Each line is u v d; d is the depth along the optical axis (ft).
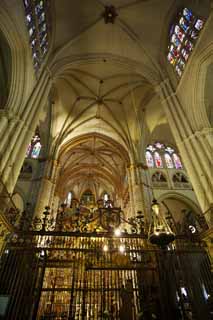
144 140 73.00
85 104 72.59
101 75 64.95
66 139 75.15
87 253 28.35
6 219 24.17
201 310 24.88
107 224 30.86
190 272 27.66
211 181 31.01
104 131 79.61
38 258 25.55
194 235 29.81
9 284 22.56
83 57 56.70
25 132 33.22
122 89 69.05
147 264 27.96
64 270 33.88
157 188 67.00
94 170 101.35
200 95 39.93
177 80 47.16
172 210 71.15
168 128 80.43
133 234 29.07
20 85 35.58
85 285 24.66
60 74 53.67
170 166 75.82
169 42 52.16
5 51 37.63
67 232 27.86
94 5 50.93
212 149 33.88
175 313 22.50
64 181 93.81
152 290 25.04
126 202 77.97
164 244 20.99
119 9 51.90
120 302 24.49
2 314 19.62
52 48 50.62
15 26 33.58
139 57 57.31
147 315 22.54
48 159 65.82
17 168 30.01
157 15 52.06
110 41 56.90
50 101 68.33
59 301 30.73
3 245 25.21
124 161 75.41
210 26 35.29
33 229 30.40
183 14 46.03
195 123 38.63
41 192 57.36
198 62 38.88
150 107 71.36
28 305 21.29
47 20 48.32
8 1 31.37
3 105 34.88
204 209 30.76
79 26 53.16
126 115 74.28
